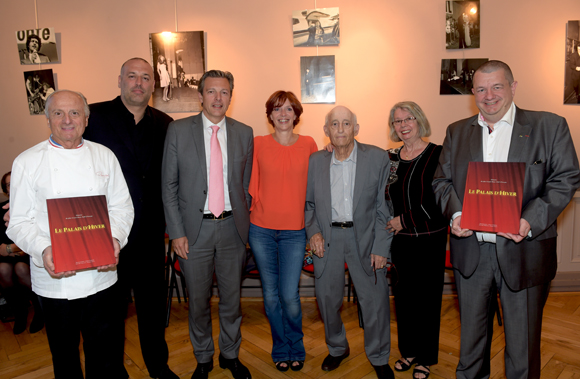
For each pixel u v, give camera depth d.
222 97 1.85
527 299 1.55
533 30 3.12
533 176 1.46
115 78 3.32
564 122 1.46
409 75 3.18
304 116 3.24
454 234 1.64
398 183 1.98
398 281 2.03
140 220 1.89
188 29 3.22
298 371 2.14
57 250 1.39
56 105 1.47
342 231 1.94
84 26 3.31
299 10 3.14
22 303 2.77
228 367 2.09
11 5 3.36
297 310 2.07
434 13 3.12
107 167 1.64
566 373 2.06
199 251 1.90
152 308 1.96
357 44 3.17
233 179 1.92
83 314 1.60
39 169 1.47
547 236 1.54
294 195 2.01
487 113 1.51
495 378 2.03
